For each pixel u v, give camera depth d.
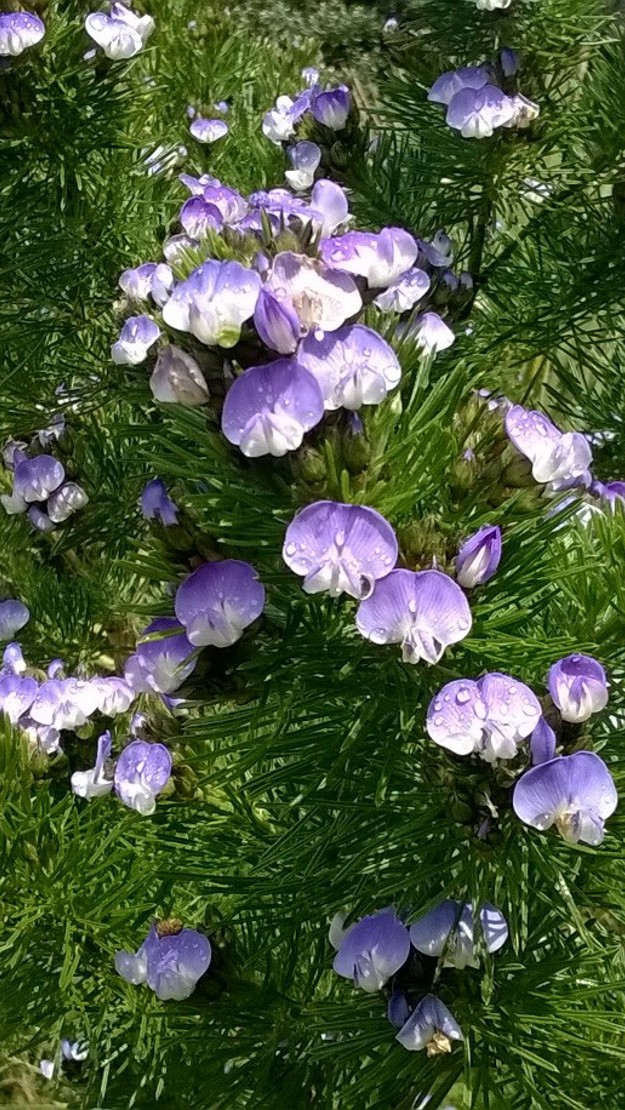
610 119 0.37
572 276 0.38
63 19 0.36
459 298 0.32
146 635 0.21
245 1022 0.25
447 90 0.34
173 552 0.20
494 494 0.20
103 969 0.27
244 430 0.18
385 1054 0.23
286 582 0.19
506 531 0.20
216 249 0.18
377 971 0.21
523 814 0.19
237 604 0.20
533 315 0.38
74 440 0.38
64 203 0.39
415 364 0.21
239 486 0.19
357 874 0.23
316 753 0.22
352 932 0.21
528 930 0.24
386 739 0.22
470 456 0.20
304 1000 0.26
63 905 0.26
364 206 0.37
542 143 0.36
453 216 0.38
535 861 0.20
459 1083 0.28
